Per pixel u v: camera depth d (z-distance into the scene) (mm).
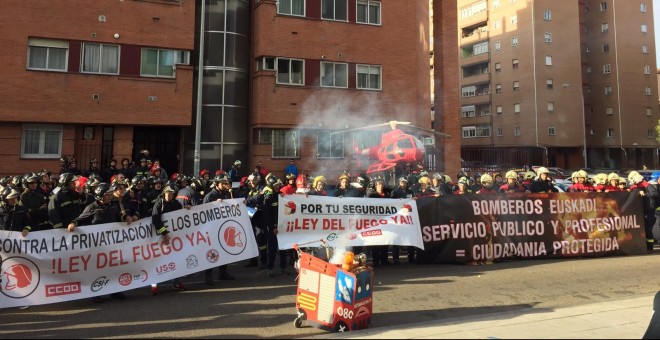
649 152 53312
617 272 8742
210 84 18984
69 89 16672
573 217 10219
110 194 7145
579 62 48375
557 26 47719
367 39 21406
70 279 6539
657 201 11250
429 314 6090
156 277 7148
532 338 4836
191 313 6121
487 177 10719
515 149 30828
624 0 52375
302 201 8430
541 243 9922
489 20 51000
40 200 7238
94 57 17203
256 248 8133
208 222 7770
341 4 21047
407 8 22359
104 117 17062
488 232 9586
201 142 18750
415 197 9992
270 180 8516
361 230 8680
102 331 5371
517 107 47906
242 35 19812
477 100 51750
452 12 24031
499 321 5531
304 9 20312
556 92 46969
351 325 5148
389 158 16984
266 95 19266
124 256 6973
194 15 18828
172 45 18203
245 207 8195
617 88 51250
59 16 16672
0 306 6012
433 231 9328
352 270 5324
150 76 17875
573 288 7523
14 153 16094
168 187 7520
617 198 10625
